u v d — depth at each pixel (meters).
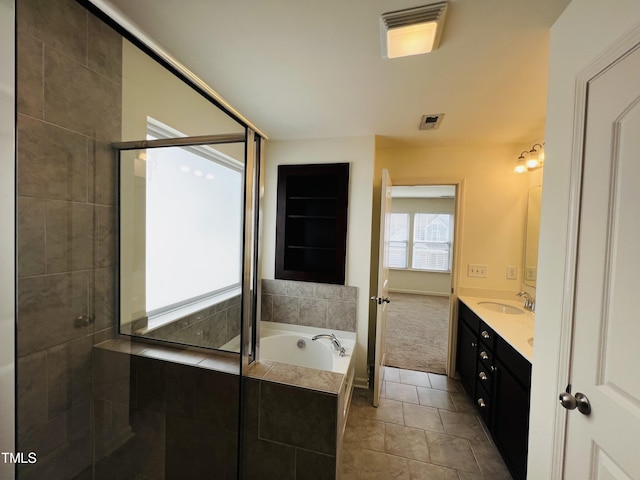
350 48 1.31
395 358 3.14
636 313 0.72
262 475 1.27
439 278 6.46
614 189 0.79
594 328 0.85
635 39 0.73
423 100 1.81
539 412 1.14
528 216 2.48
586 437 0.87
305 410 1.20
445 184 2.71
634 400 0.72
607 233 0.81
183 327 1.59
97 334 1.22
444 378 2.70
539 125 2.15
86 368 1.18
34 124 0.97
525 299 2.40
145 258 1.47
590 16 0.89
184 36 1.25
